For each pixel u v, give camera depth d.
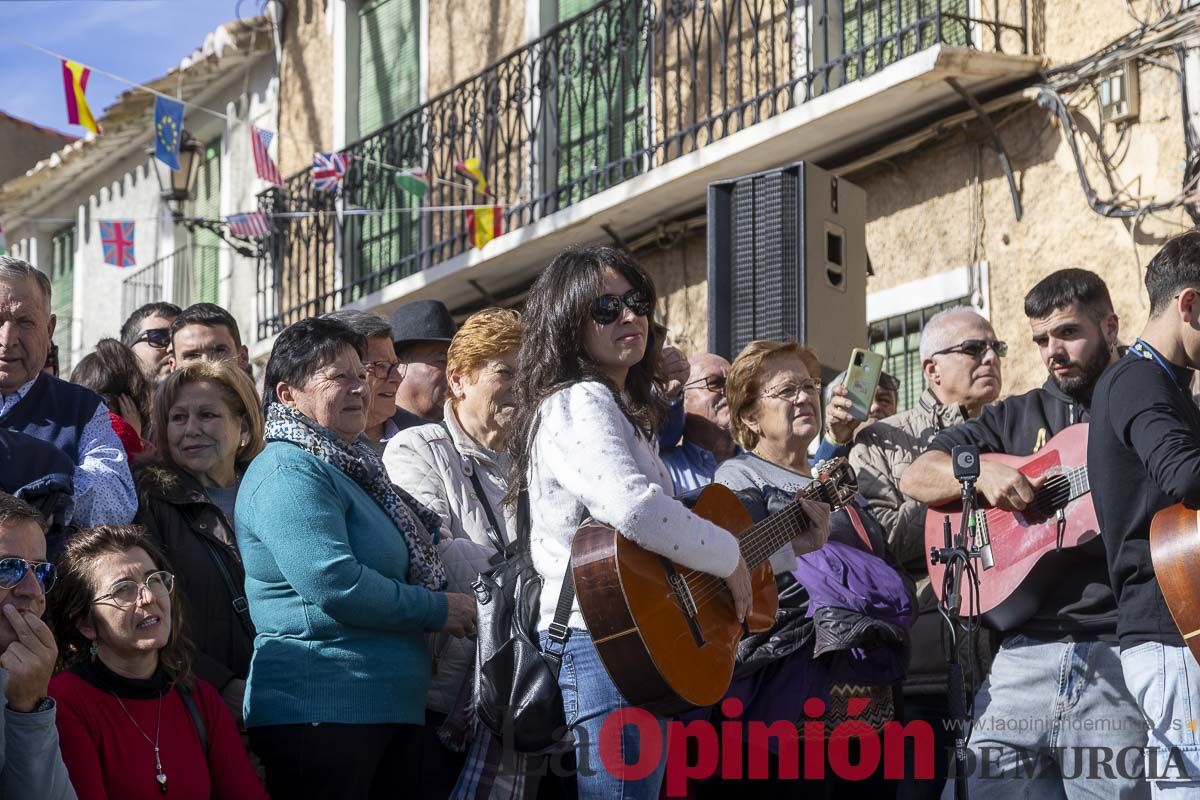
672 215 10.06
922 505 5.60
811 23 9.17
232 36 13.95
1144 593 4.36
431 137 11.56
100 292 16.22
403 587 4.42
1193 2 7.57
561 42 10.71
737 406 5.39
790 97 8.91
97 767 4.02
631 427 4.05
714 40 9.87
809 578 4.91
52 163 16.28
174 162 10.90
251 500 4.48
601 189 10.34
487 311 5.21
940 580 5.11
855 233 7.26
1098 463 4.41
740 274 7.15
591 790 3.94
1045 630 4.88
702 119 9.88
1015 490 4.90
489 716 4.02
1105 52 7.89
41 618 4.01
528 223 10.69
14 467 4.39
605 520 3.85
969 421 5.37
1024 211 8.32
